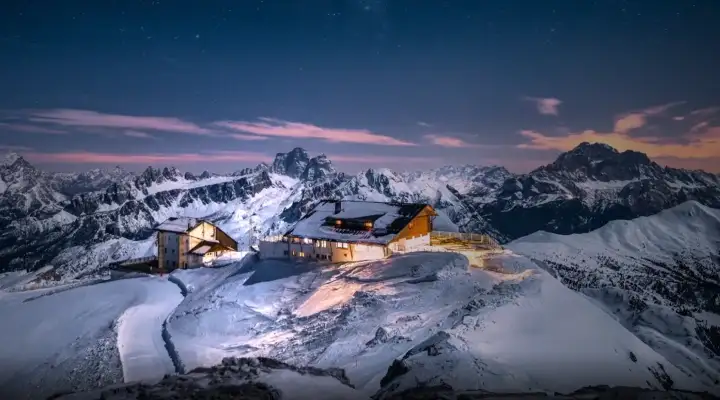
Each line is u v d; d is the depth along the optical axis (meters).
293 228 78.88
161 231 102.12
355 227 75.00
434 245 75.94
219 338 53.72
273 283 67.06
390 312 48.97
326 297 57.53
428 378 29.28
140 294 78.56
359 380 34.22
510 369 31.45
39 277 150.62
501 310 41.91
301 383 27.86
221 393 24.70
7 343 59.22
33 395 44.84
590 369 35.09
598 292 97.19
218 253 100.12
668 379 38.66
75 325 64.56
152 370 47.81
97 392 25.73
